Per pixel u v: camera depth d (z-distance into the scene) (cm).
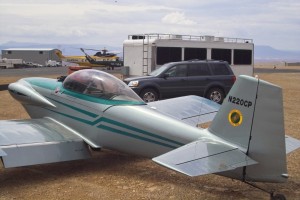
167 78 1488
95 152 848
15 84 897
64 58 6094
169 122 649
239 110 557
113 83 738
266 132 530
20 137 677
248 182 588
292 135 1016
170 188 629
